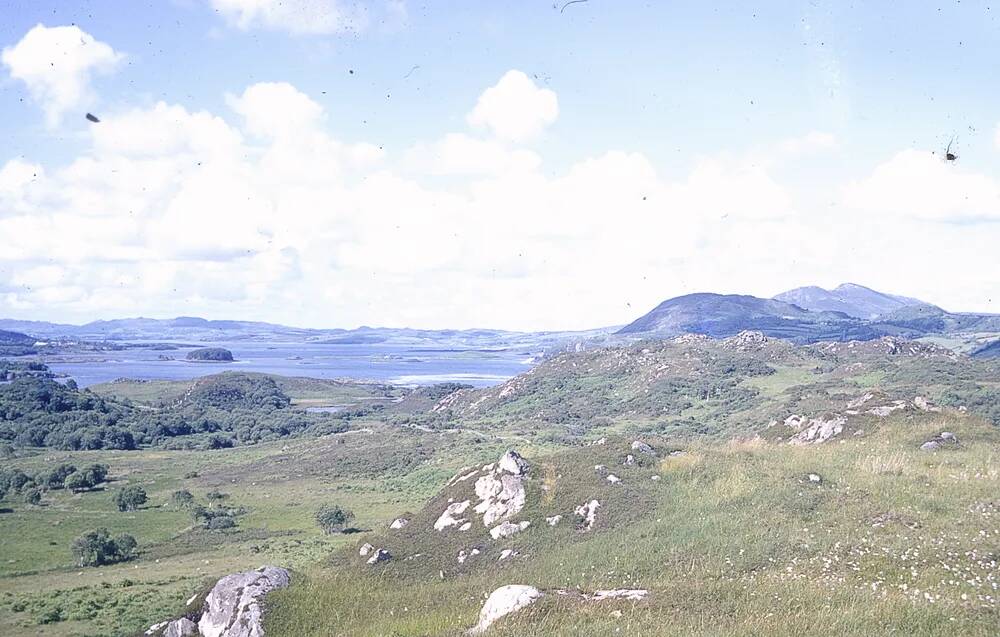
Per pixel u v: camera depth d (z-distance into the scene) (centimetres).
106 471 14138
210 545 8944
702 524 3800
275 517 10512
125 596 6450
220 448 18275
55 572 7806
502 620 2211
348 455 15200
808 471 4428
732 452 5309
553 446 13988
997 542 2825
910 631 1941
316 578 3978
